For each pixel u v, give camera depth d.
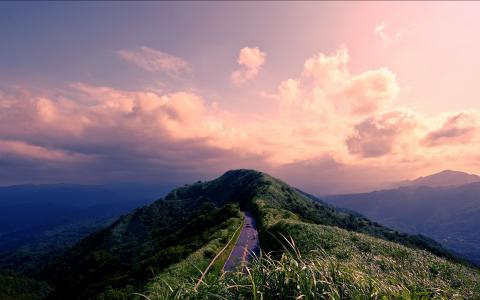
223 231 55.47
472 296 11.60
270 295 6.29
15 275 157.38
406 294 6.87
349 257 20.94
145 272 47.31
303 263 6.70
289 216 67.00
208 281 6.93
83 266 128.75
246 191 161.00
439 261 22.38
